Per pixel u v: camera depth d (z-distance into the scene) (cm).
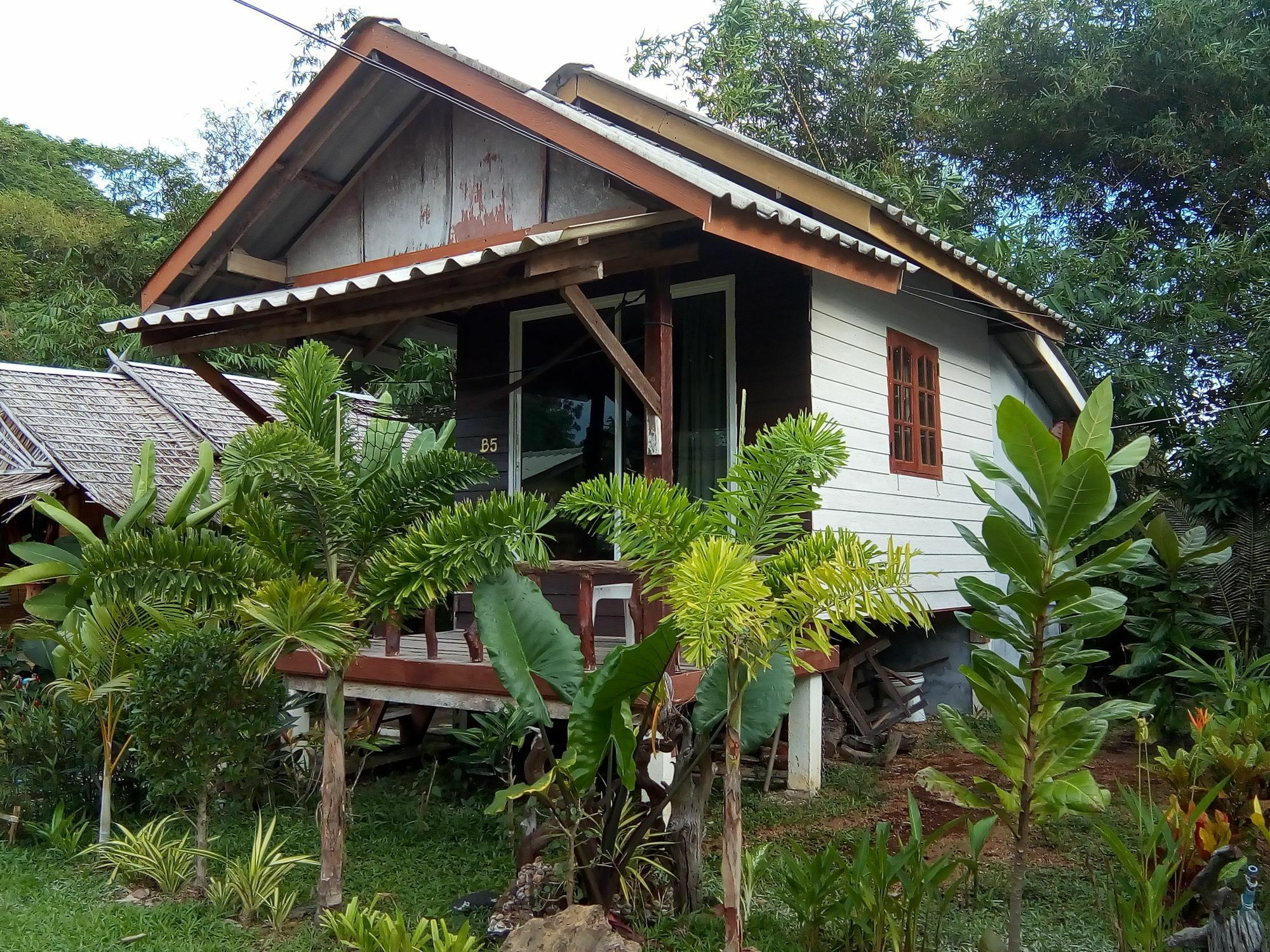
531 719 470
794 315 680
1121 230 1493
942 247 734
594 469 747
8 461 990
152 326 645
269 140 725
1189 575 859
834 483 696
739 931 352
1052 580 342
